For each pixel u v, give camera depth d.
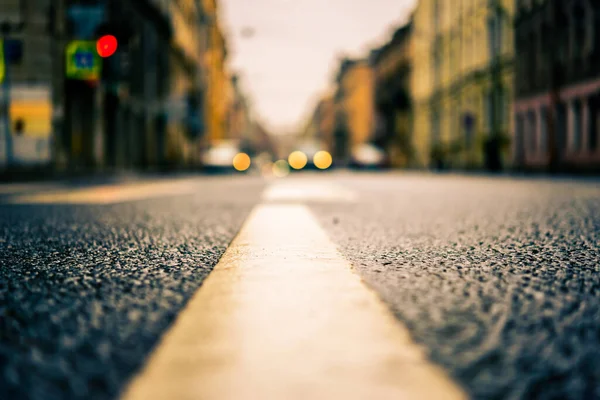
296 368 1.79
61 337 2.16
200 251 4.40
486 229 5.94
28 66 20.33
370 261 3.89
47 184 17.95
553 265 3.72
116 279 3.29
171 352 1.96
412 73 58.19
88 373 1.76
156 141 37.16
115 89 25.80
